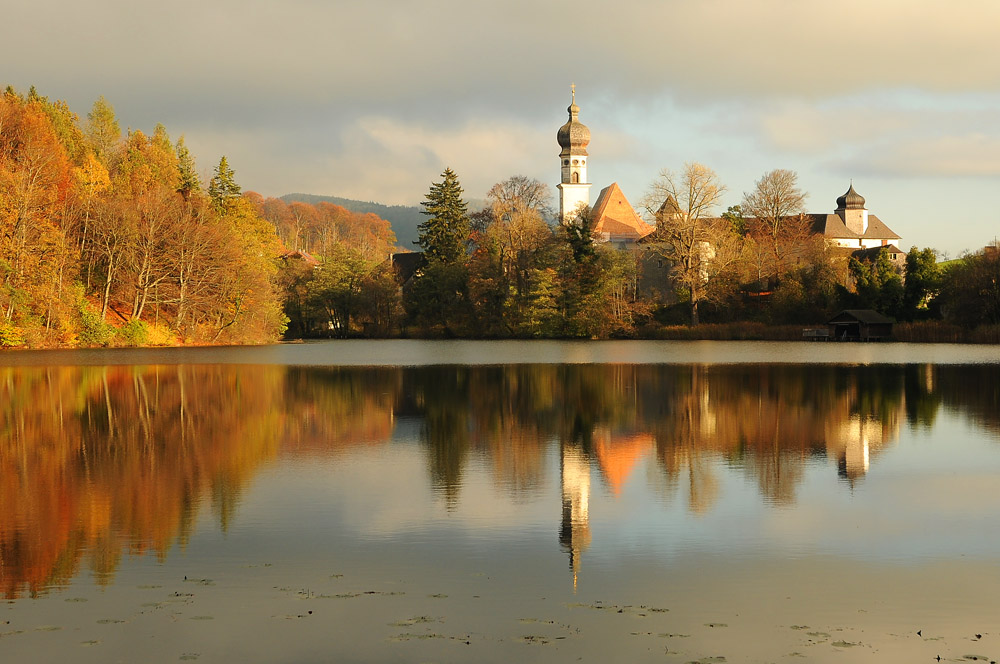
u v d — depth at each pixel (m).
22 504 19.08
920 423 31.94
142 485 21.08
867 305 112.56
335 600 12.95
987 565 14.66
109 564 14.70
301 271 144.62
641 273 122.31
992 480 21.70
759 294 116.88
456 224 137.00
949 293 106.62
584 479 21.98
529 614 12.39
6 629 11.80
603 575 14.16
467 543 16.03
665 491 20.55
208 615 12.31
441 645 11.30
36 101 104.75
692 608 12.64
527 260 120.88
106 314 86.56
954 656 10.95
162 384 48.03
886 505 19.02
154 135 125.31
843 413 34.81
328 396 41.94
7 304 76.25
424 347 96.38
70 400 39.59
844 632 11.75
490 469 23.34
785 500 19.58
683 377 52.94
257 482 21.58
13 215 75.75
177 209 92.75
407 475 22.47
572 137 167.88
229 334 97.06
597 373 56.88
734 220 133.12
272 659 10.91
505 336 120.94
